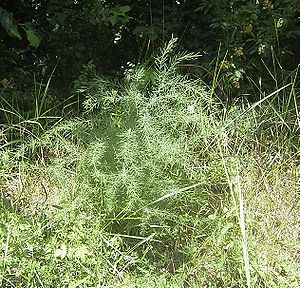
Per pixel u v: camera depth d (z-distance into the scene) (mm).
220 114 4637
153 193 3490
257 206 3787
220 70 4961
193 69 5066
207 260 3352
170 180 3525
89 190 3564
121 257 3268
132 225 3551
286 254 3508
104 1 5156
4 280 3055
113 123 3752
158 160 3529
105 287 3109
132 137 3465
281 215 3789
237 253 3311
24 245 3131
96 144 3508
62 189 3740
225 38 4988
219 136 4164
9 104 4609
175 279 3201
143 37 5293
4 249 3090
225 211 3627
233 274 3316
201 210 3688
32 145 3936
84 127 4105
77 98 5020
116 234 3393
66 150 4125
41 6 5148
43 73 5266
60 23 5105
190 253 3404
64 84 5340
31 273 3004
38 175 4047
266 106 4672
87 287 3080
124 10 4980
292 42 5207
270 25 4922
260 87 4801
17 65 5242
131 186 3365
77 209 3525
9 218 3340
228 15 4887
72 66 5293
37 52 5258
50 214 3420
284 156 4246
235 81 4941
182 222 3520
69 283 3057
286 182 4031
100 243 3260
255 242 3490
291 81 4973
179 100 3783
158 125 3664
